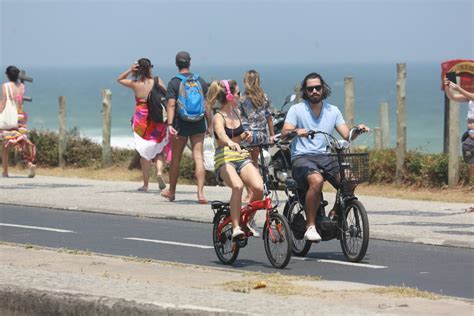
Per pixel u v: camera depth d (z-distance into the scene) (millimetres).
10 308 26531
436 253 37688
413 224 44875
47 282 26875
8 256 36062
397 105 63156
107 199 55562
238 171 34969
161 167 59688
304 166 35250
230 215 35125
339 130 36312
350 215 36031
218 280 31109
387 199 56719
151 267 33875
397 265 35000
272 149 49156
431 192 60688
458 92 47000
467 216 48031
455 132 60125
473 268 34375
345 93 66500
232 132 35625
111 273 32375
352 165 34594
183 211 49719
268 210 34656
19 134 69125
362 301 27062
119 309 24594
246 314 22844
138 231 44125
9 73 69125
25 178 70062
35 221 47656
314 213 35312
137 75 58844
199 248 39375
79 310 25234
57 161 81062
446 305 26453
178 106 52219
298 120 36094
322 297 27734
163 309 23859
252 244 40656
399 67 62938
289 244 33781
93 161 79500
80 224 46531
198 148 52906
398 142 63219
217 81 35750
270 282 30641
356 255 35281
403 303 26688
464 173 60969
